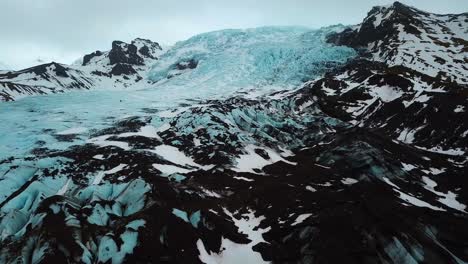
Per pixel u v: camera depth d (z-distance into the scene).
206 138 89.50
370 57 151.12
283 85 148.62
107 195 59.25
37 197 58.41
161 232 48.47
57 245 44.44
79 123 103.94
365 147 77.62
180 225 50.22
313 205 56.50
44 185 61.91
